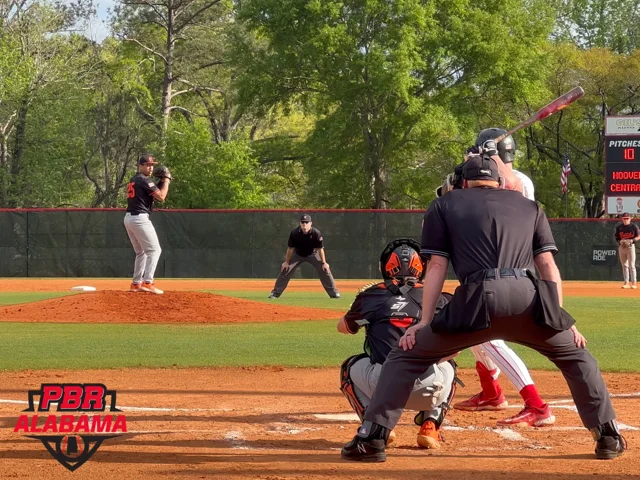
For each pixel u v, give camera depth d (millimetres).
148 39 60625
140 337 12539
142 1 56906
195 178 49562
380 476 4609
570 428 6266
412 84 44812
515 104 51312
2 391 7895
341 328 5844
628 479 4562
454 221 4969
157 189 15461
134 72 57688
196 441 5703
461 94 48594
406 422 6605
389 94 45469
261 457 5176
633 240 28328
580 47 70375
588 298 22656
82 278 33250
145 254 15633
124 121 57844
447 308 4805
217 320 14906
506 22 49000
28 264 33469
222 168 50344
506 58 47531
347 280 33344
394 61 43844
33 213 33500
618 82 55312
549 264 5039
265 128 67812
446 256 5016
